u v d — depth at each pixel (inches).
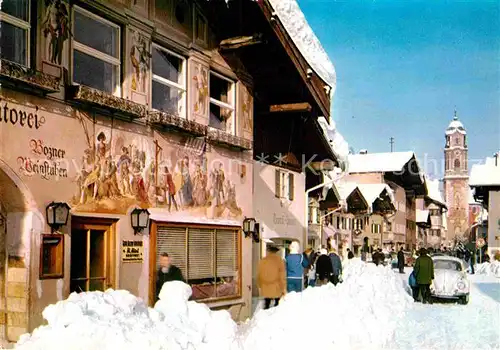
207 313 384.2
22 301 393.7
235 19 613.0
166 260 516.7
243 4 594.2
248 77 679.7
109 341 300.5
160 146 528.4
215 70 626.5
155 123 519.2
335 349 418.0
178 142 554.3
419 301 832.9
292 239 941.2
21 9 400.5
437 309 733.3
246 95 677.3
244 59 669.9
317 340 425.7
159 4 536.7
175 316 366.9
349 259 1309.1
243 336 411.5
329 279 775.1
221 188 622.2
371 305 581.3
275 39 624.4
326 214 1432.1
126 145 486.3
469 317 641.6
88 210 444.5
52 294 409.1
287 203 923.4
